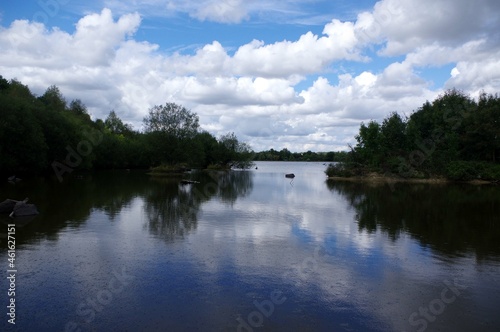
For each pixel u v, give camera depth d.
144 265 13.98
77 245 16.69
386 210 29.19
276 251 16.28
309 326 9.44
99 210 26.66
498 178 60.94
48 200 31.42
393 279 12.92
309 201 34.66
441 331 9.32
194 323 9.49
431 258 15.49
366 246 17.41
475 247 17.36
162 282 12.25
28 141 52.34
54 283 12.03
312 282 12.51
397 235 19.86
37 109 61.28
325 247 17.09
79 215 24.38
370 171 70.31
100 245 16.77
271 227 21.58
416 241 18.50
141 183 52.00
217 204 31.27
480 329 9.45
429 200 36.53
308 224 22.72
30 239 17.66
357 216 26.02
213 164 114.19
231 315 9.98
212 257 15.16
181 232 19.77
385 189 48.84
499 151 70.50
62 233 19.02
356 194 42.00
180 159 84.69
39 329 9.10
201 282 12.31
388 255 15.90
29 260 14.38
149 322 9.52
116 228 20.47
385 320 9.85
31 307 10.27
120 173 78.19
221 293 11.44
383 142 70.88
